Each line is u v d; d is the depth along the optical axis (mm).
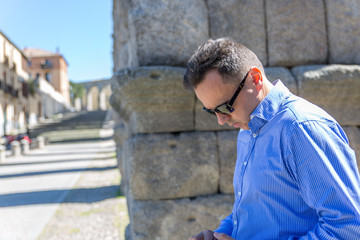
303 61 2480
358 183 947
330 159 944
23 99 37562
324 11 2498
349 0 2490
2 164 13992
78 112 54406
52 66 56531
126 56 3701
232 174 2445
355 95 2338
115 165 11500
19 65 37875
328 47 2502
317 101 2334
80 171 10773
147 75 2176
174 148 2398
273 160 1061
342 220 903
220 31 2453
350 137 2336
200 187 2424
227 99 1111
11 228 4961
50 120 43594
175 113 2406
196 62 1123
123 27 3652
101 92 63688
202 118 2465
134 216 2352
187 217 2389
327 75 2289
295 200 1048
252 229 1140
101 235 4379
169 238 2371
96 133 30391
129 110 2559
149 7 2381
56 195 7262
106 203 6035
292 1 2475
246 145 1245
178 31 2404
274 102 1101
